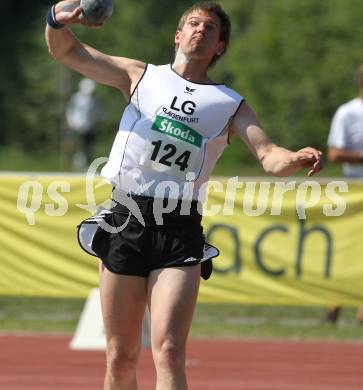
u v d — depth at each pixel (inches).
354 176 1011.9
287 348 901.2
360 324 1031.0
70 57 517.0
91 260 1001.5
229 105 507.8
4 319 1037.8
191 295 490.0
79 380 768.3
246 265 988.6
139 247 500.4
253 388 746.8
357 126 1007.0
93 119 2367.1
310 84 2222.0
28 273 1007.6
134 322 509.4
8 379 767.7
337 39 2242.9
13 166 2527.1
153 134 502.9
